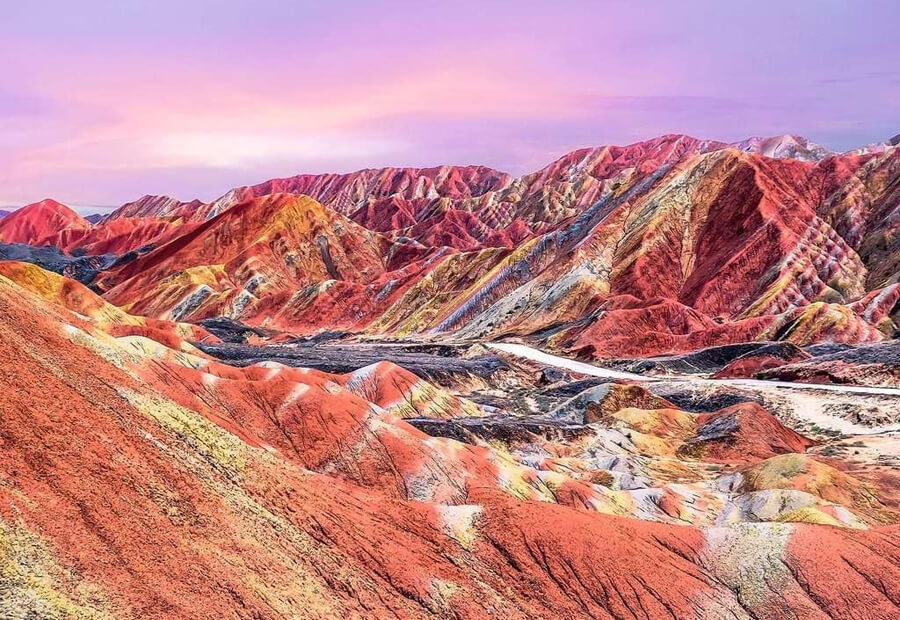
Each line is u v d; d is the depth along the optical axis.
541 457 72.44
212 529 27.95
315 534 32.88
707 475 73.62
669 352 141.25
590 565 38.22
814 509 56.41
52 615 19.58
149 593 22.88
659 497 59.94
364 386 84.12
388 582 32.72
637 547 40.53
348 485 39.41
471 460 55.06
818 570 40.16
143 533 25.03
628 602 37.31
